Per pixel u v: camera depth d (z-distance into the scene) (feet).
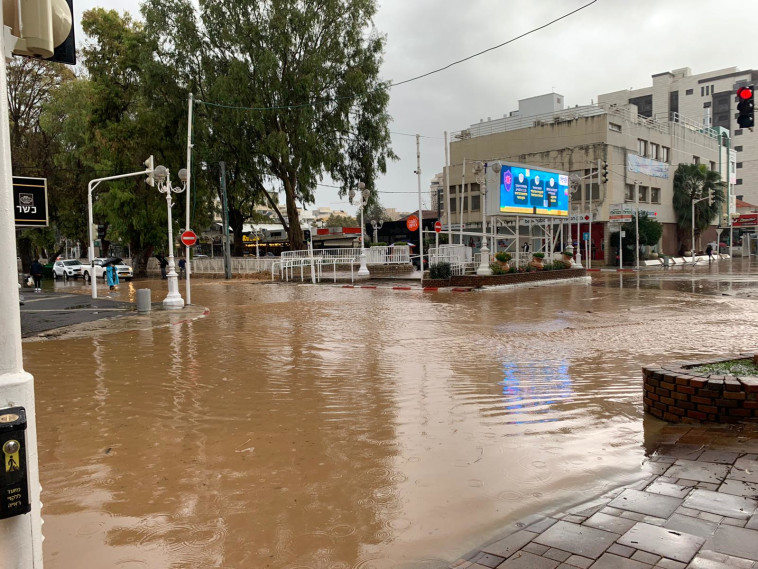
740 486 12.80
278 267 122.52
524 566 9.86
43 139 143.95
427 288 82.48
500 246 168.45
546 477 14.35
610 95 229.25
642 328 41.55
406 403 21.83
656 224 153.17
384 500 13.19
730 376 18.28
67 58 7.37
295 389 24.34
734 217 236.63
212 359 31.73
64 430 18.86
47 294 88.69
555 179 99.14
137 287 104.53
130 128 133.69
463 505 12.83
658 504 12.12
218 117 120.88
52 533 11.79
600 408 20.79
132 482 14.46
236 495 13.58
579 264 104.99
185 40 122.31
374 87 125.08
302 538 11.48
